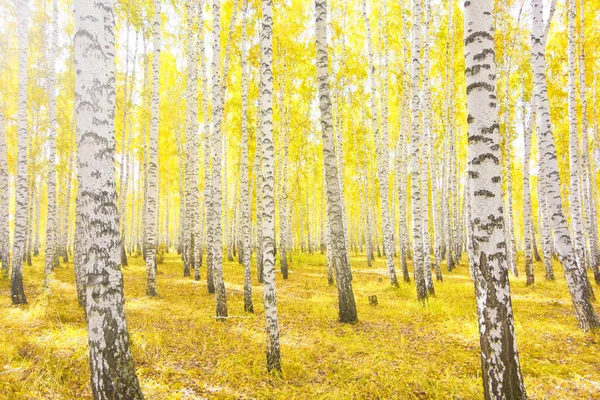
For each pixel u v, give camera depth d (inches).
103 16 142.8
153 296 416.8
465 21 151.6
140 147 982.4
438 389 178.7
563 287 482.0
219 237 333.1
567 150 762.8
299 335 278.4
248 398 176.6
